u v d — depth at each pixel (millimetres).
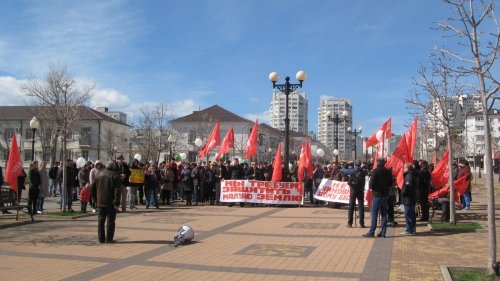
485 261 9383
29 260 9680
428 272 8469
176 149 66250
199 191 23594
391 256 10008
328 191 21406
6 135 64500
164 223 15781
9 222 15664
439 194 16312
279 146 22484
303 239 12383
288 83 24219
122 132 74250
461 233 13172
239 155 74188
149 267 9023
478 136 78625
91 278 8148
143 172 20922
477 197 28812
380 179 12688
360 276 8242
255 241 12055
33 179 17578
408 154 15906
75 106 41281
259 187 22234
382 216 12773
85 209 18578
